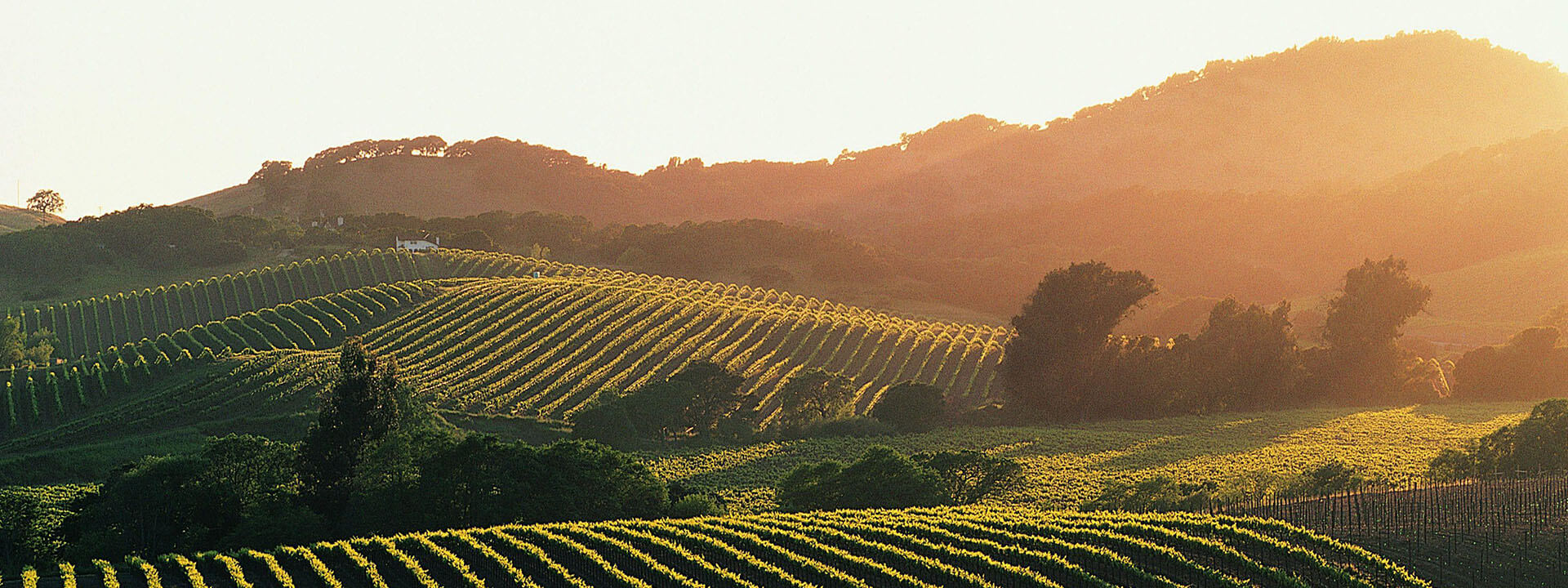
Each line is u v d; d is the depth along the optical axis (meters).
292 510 71.62
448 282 168.00
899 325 172.25
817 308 191.38
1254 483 72.06
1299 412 122.94
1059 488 83.19
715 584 52.91
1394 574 47.25
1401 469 79.56
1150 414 126.88
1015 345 129.00
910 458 83.62
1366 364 133.88
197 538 69.81
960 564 52.88
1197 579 48.88
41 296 184.75
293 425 106.75
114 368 124.19
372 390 76.56
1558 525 54.56
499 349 138.25
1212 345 131.38
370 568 56.09
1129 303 126.94
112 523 71.06
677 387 115.38
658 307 160.75
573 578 53.59
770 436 119.12
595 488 73.56
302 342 140.00
